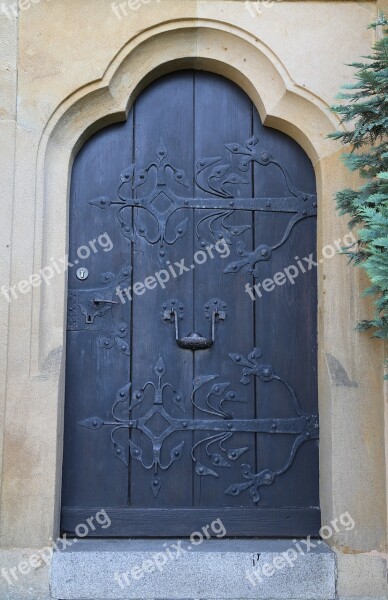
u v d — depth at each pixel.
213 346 3.61
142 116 3.70
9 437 3.31
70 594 3.26
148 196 3.66
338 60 3.56
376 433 3.39
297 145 3.72
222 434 3.57
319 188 3.62
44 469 3.31
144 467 3.54
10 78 3.47
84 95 3.49
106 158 3.66
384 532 3.34
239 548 3.38
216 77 3.73
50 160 3.51
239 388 3.59
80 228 3.61
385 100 2.95
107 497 3.51
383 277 2.69
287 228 3.67
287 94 3.57
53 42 3.50
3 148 3.42
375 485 3.37
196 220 3.66
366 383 3.42
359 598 3.29
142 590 3.28
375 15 3.59
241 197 3.68
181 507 3.53
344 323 3.47
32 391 3.33
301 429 3.58
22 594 3.25
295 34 3.57
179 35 3.58
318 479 3.57
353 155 3.12
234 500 3.55
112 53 3.50
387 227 2.76
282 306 3.63
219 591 3.30
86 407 3.55
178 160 3.69
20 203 3.41
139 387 3.57
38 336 3.37
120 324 3.59
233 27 3.56
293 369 3.61
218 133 3.71
